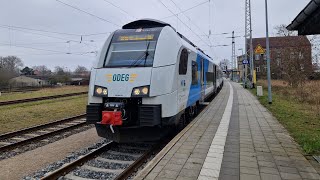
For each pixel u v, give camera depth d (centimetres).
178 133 917
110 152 799
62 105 1986
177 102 857
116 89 789
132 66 815
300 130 947
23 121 1366
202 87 1412
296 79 3056
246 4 3753
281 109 1507
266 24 1812
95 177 614
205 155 662
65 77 7144
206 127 1006
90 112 808
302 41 3272
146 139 797
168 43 855
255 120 1170
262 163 605
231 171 558
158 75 787
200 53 1380
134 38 876
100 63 850
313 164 598
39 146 905
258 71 6619
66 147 881
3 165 718
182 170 564
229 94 2708
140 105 775
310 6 545
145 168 573
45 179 577
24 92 3747
